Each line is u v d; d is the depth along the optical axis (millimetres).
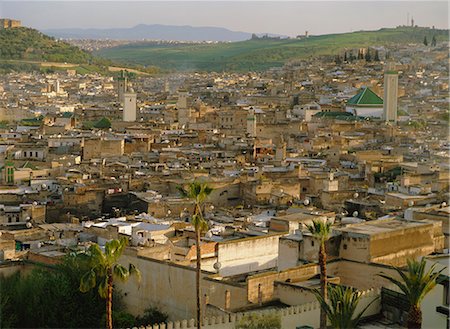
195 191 95562
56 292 106438
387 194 180250
